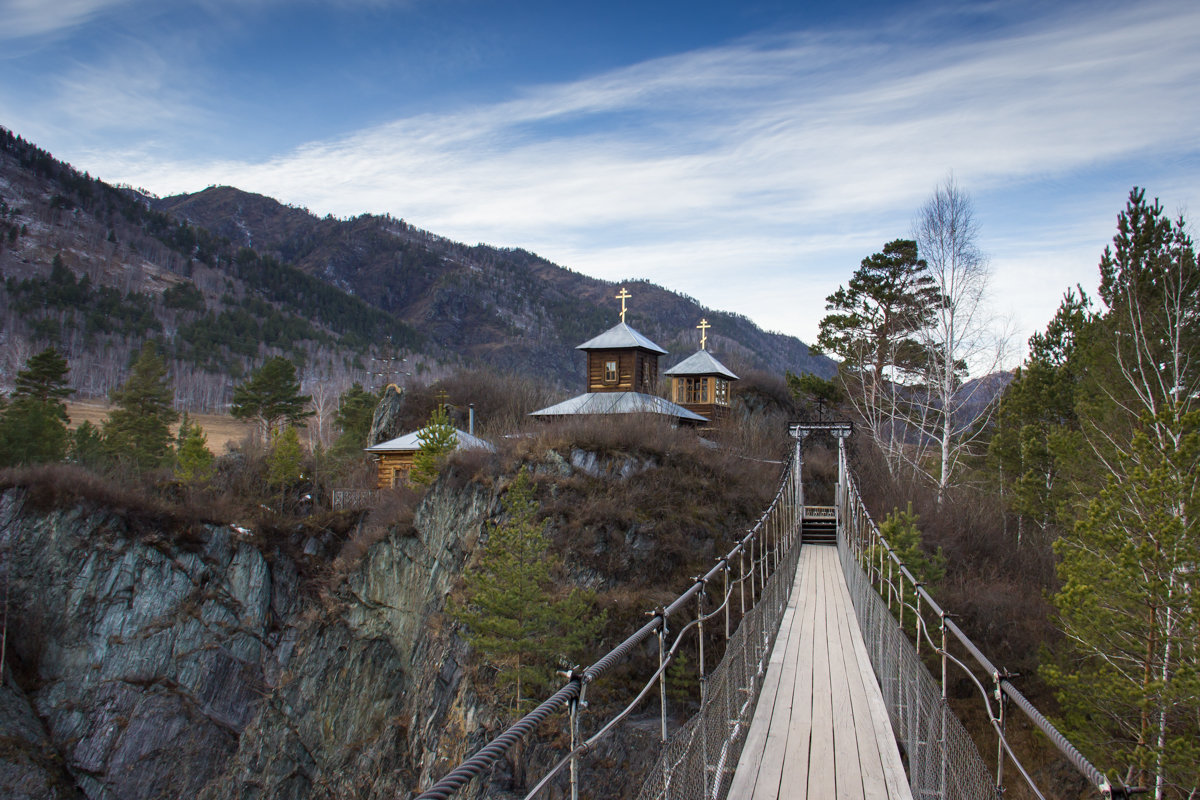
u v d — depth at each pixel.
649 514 27.38
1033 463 30.50
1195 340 22.75
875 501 33.09
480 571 24.23
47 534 35.38
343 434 60.03
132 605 34.88
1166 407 16.64
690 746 5.26
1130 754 15.14
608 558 25.72
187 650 34.72
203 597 35.84
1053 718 20.77
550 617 20.30
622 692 19.83
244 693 34.88
